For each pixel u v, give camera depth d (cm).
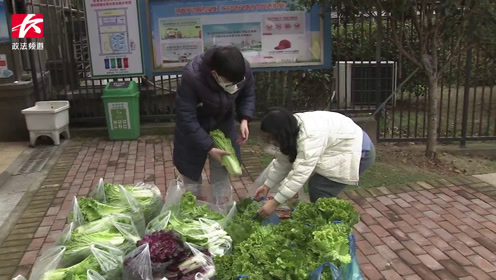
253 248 258
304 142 301
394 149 664
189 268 248
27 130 736
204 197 367
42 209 492
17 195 532
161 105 777
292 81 743
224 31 714
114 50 724
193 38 718
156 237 260
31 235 435
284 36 714
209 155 376
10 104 728
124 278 246
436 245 400
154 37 719
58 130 715
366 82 797
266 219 321
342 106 773
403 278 355
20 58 761
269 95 754
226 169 390
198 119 370
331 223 275
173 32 717
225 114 377
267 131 304
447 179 549
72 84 767
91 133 756
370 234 421
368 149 338
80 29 773
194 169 384
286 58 721
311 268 239
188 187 365
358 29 762
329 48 718
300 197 363
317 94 771
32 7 748
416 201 488
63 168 617
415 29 613
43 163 638
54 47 802
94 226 284
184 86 343
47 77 801
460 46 610
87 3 707
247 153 659
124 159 647
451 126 777
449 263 373
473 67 826
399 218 451
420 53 604
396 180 545
